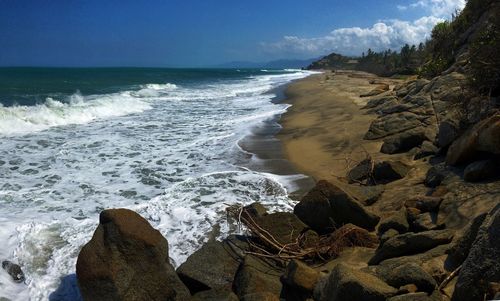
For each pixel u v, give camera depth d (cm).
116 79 4928
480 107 875
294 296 532
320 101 2270
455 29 1880
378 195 801
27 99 2294
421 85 1482
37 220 758
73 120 1752
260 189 970
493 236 394
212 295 556
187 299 550
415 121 1202
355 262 587
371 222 690
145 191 942
